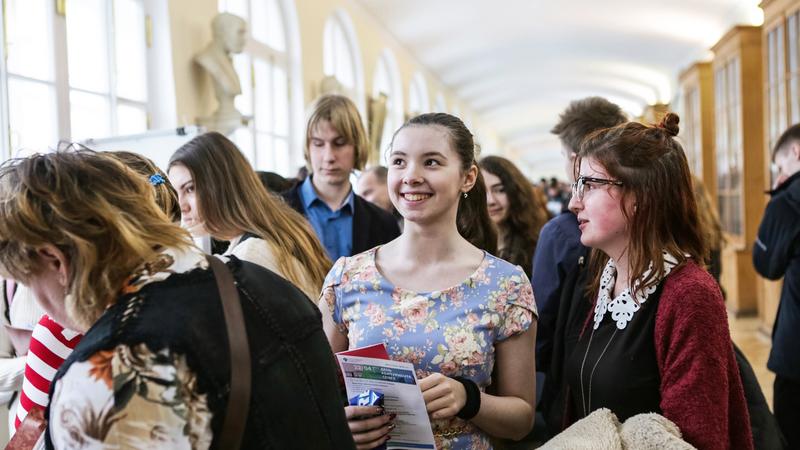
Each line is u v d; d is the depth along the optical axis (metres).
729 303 8.34
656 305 1.48
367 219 3.25
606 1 11.32
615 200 1.53
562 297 2.09
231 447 0.92
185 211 2.18
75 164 1.00
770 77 6.31
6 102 3.23
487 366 1.58
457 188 1.64
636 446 1.29
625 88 19.19
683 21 11.23
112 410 0.86
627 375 1.48
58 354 1.55
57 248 0.97
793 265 2.96
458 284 1.59
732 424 1.47
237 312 0.97
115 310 0.93
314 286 2.18
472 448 1.57
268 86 6.90
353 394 1.47
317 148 3.14
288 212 2.28
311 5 7.86
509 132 32.03
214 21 4.95
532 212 3.20
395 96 12.64
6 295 2.23
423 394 1.45
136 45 4.47
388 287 1.61
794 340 2.88
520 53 15.80
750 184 7.71
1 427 2.53
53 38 3.64
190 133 3.17
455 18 12.04
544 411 2.30
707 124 10.02
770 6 6.20
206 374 0.91
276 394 0.97
